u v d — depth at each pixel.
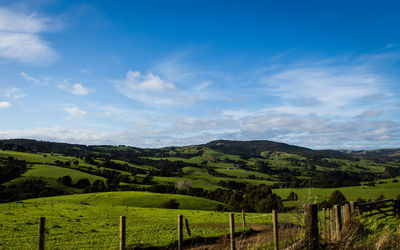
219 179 164.88
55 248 20.02
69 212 47.47
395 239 8.70
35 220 35.09
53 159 179.12
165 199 89.75
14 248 19.86
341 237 8.37
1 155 163.12
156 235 25.83
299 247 6.77
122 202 83.94
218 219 42.81
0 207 53.53
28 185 112.06
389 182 124.00
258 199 75.12
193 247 18.08
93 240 23.39
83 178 132.25
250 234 21.56
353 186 113.81
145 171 179.38
